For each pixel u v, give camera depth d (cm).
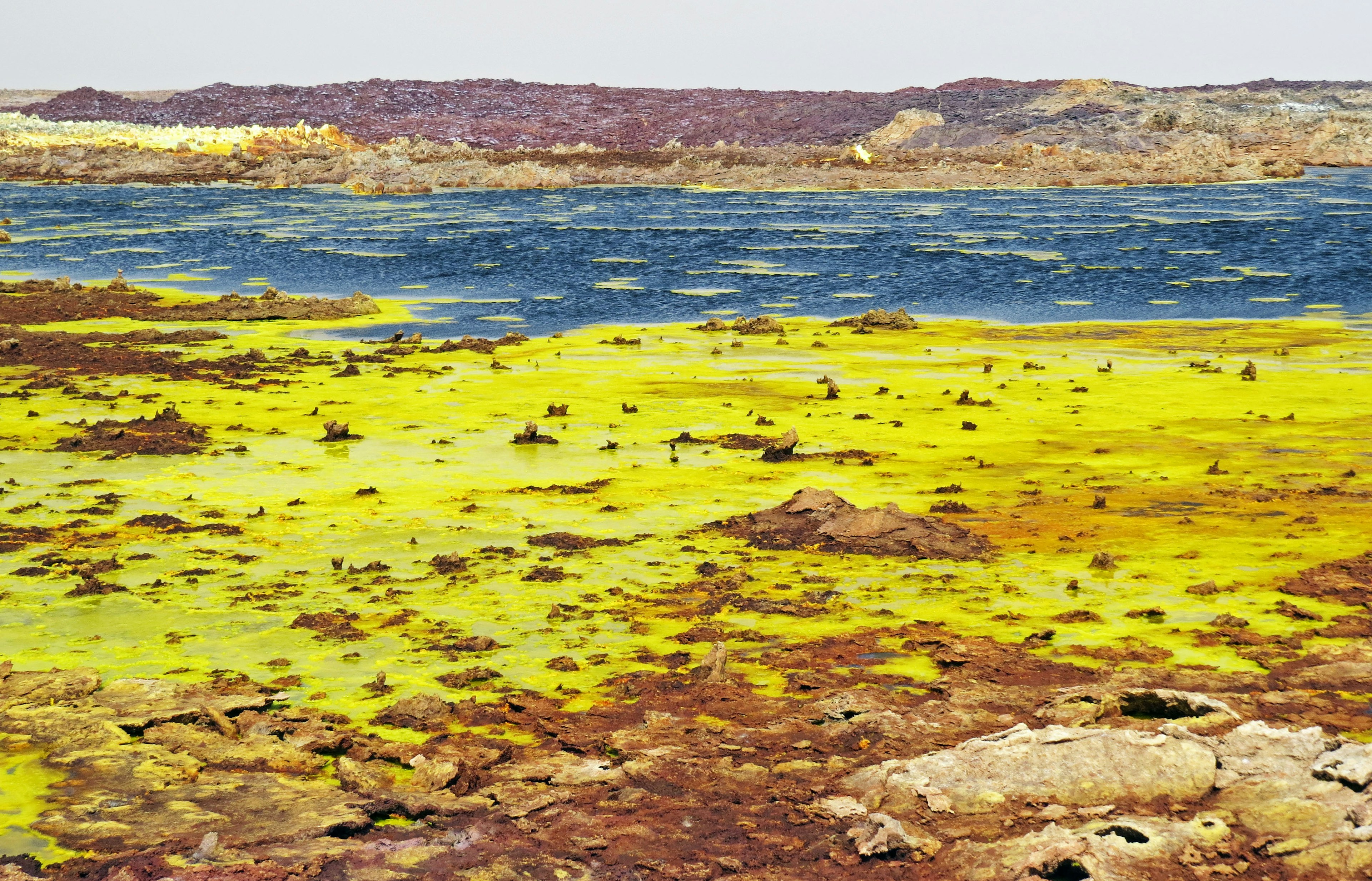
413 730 907
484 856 700
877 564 1311
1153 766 744
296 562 1337
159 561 1341
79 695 949
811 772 805
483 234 6181
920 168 10981
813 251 5309
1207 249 5109
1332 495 1546
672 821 742
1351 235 5478
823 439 1936
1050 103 14338
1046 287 4122
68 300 3772
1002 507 1532
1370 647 1014
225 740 866
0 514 1523
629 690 971
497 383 2455
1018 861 656
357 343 3080
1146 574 1252
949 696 935
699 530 1451
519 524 1480
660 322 3488
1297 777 723
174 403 2247
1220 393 2298
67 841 711
